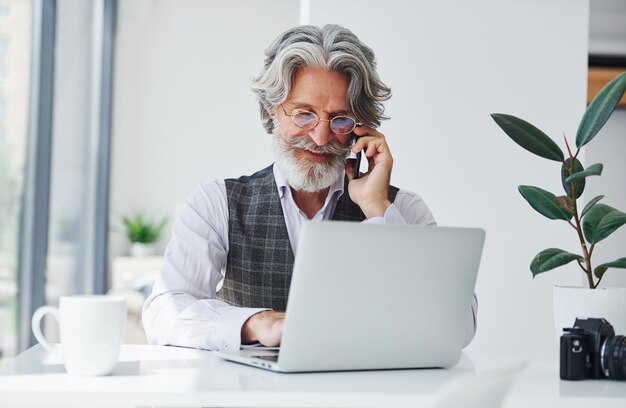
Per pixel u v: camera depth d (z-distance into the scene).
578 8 3.14
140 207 6.90
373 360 1.39
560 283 3.12
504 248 3.10
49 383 1.20
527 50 3.12
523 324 3.09
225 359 1.46
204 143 6.94
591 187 3.54
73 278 5.36
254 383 1.22
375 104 2.25
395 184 3.08
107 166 6.56
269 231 2.18
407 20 3.09
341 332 1.35
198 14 6.92
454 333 1.46
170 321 1.75
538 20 3.12
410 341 1.41
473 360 1.59
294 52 2.17
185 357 1.49
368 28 3.07
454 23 3.10
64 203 5.00
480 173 3.10
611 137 3.54
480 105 3.11
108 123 6.57
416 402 1.17
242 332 1.58
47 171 4.20
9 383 1.19
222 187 2.19
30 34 4.00
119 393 1.14
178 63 6.91
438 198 3.09
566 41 3.13
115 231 6.84
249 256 2.17
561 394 1.23
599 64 3.61
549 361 1.59
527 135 1.86
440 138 3.09
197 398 1.15
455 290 1.44
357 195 2.21
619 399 1.21
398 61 3.08
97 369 1.26
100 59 6.36
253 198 2.20
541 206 1.84
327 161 2.19
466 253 1.43
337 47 2.20
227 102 6.95
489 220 3.10
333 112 2.19
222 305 1.70
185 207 2.13
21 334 3.90
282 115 2.20
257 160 6.96
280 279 2.17
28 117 4.00
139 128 6.89
